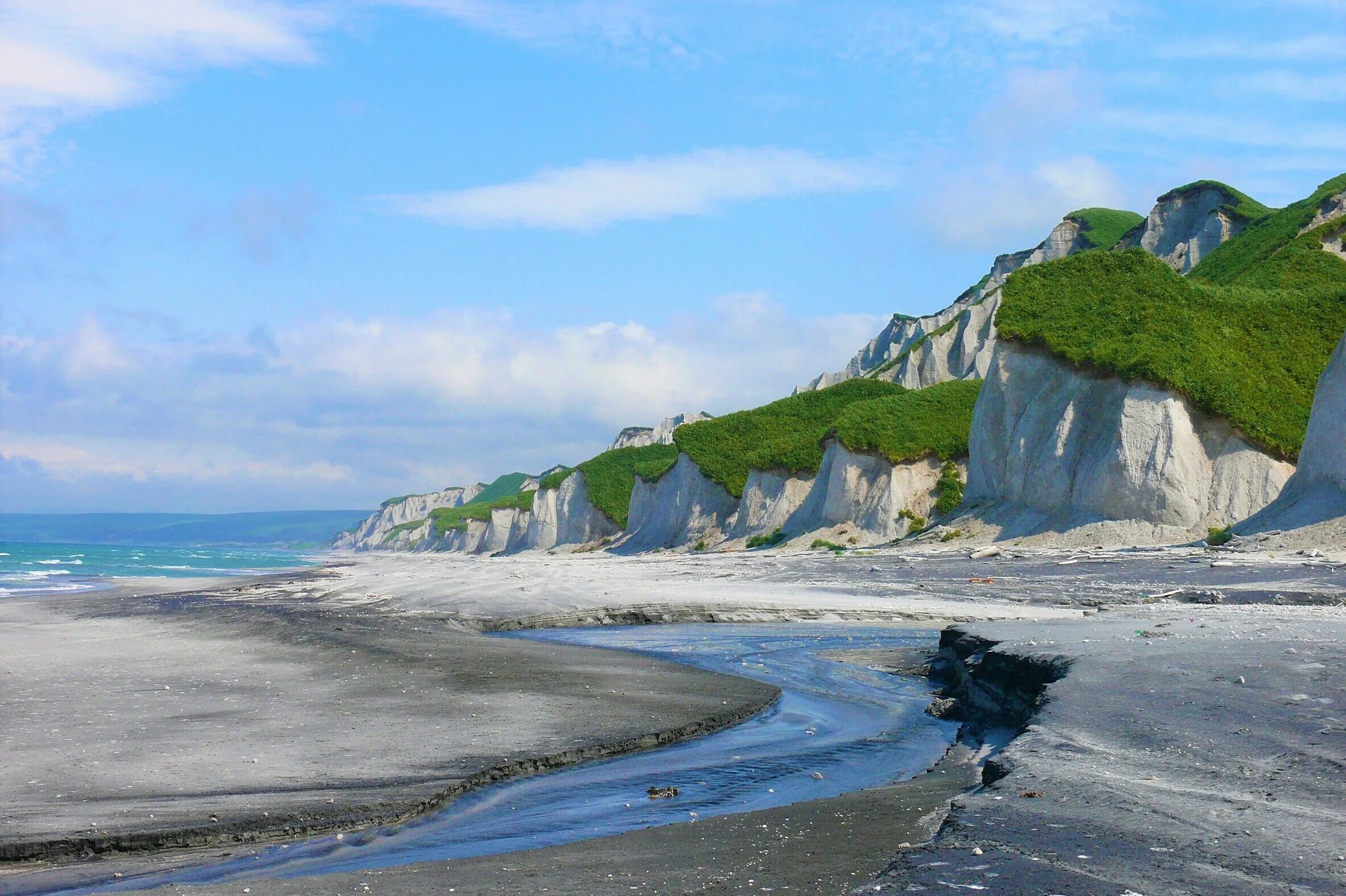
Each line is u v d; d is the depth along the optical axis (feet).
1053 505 166.30
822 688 63.26
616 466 428.56
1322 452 129.49
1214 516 147.74
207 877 27.02
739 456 312.71
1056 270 193.47
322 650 77.00
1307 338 168.86
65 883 26.76
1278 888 19.57
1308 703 36.09
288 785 35.65
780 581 140.26
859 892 20.30
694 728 48.16
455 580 163.22
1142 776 29.19
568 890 22.99
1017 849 22.56
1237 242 258.37
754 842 27.37
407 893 23.20
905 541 191.21
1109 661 46.50
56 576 231.91
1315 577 94.17
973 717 52.16
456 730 45.78
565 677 63.26
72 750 40.83
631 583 142.51
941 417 234.99
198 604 128.98
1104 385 168.25
